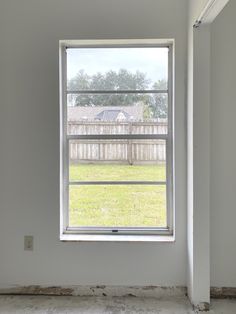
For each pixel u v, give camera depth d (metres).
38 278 2.66
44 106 2.64
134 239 2.64
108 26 2.60
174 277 2.63
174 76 2.61
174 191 2.63
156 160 2.74
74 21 2.61
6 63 2.63
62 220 2.73
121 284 2.63
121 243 2.63
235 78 2.57
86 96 2.75
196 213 2.38
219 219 2.60
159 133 2.74
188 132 2.53
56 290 2.65
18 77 2.63
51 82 2.63
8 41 2.63
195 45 2.36
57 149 2.64
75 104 2.76
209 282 2.40
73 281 2.65
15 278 2.67
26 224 2.66
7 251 2.67
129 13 2.59
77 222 2.78
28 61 2.63
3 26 2.63
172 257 2.62
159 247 2.63
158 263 2.63
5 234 2.67
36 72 2.63
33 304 2.49
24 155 2.65
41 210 2.65
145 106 2.74
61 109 2.70
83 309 2.41
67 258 2.65
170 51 2.70
